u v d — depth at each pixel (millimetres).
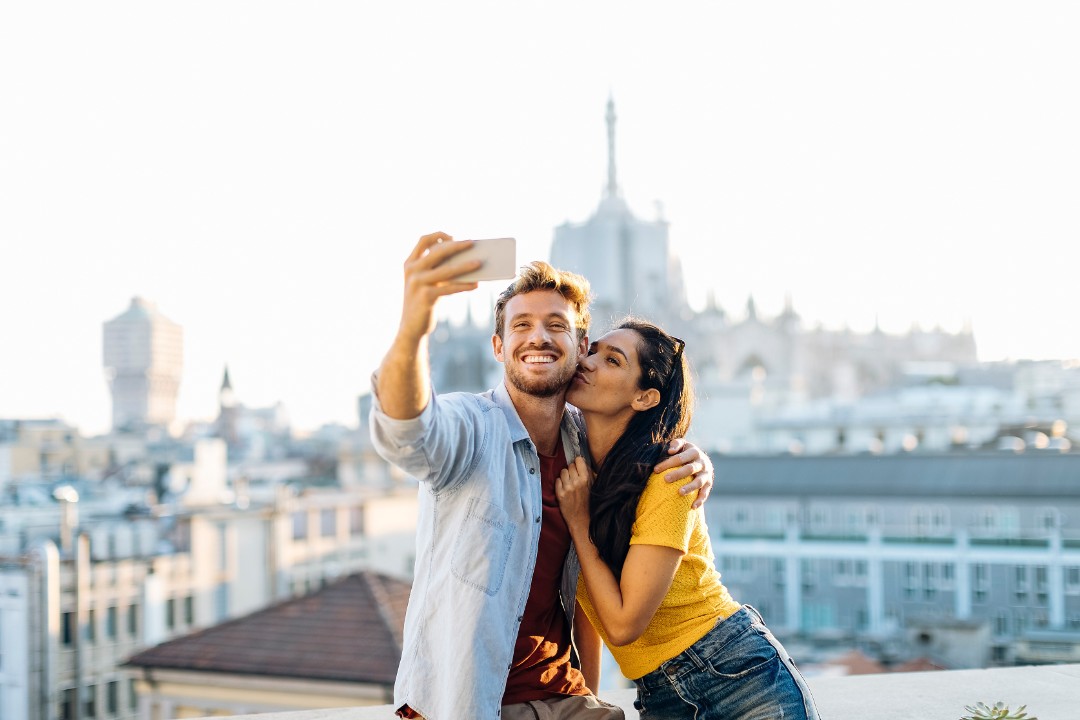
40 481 58125
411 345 2547
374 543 55094
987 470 61781
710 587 3191
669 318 169375
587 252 181000
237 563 45000
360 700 22062
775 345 166750
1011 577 55594
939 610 57125
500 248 2490
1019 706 4496
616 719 3135
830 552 60156
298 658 22812
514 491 2906
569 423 3191
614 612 2977
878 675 4988
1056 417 92438
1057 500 59750
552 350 2957
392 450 2676
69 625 34219
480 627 2799
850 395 168500
